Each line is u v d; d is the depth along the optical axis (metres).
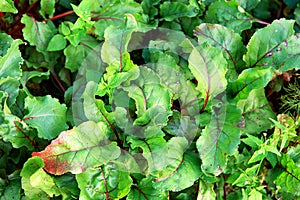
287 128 1.30
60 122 1.25
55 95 1.39
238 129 1.25
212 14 1.38
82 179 1.20
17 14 1.40
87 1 1.31
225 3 1.37
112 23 1.34
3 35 1.32
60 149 1.18
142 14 1.36
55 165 1.18
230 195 1.31
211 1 1.40
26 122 1.23
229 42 1.33
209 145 1.23
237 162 1.29
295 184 1.27
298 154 1.31
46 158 1.17
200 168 1.24
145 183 1.23
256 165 1.26
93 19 1.35
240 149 1.33
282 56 1.31
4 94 1.22
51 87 1.40
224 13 1.38
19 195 1.22
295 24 1.44
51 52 1.37
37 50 1.34
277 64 1.32
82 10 1.31
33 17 1.35
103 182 1.21
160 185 1.20
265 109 1.31
